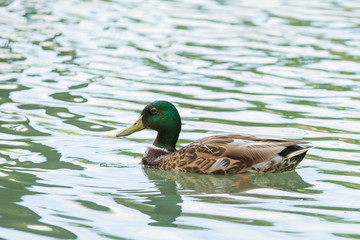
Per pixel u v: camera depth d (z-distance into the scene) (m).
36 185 11.67
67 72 19.52
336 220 10.17
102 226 9.91
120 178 12.34
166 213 10.49
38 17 26.03
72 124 15.27
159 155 13.49
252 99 17.30
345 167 12.74
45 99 17.08
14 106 16.44
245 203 11.01
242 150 12.70
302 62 20.84
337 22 25.70
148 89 18.09
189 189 11.83
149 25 25.06
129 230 9.79
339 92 17.92
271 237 9.53
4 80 18.55
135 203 10.98
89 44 22.55
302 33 24.16
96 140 14.38
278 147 12.45
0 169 12.42
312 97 17.48
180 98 17.33
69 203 10.87
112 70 19.83
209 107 16.64
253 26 25.12
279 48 22.36
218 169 12.73
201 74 19.58
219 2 29.22
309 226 9.94
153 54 21.58
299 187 11.80
